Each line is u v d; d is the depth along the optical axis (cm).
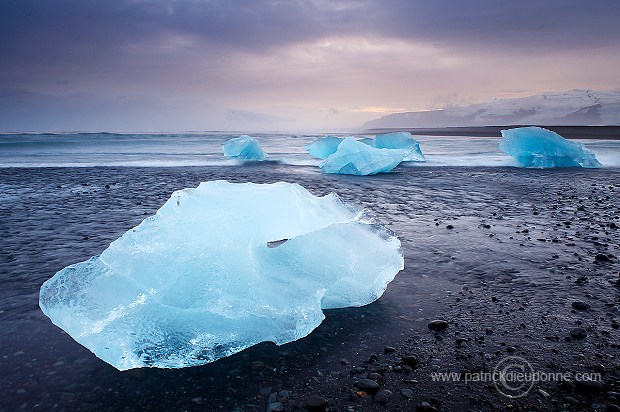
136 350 181
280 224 265
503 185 795
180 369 182
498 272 300
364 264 261
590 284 276
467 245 369
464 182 844
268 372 179
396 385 168
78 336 182
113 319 188
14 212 522
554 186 779
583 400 157
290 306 208
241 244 222
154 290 198
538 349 195
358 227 295
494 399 159
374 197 648
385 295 261
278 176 944
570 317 228
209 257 210
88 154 1522
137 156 1461
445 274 297
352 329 218
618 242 379
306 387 168
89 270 210
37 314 235
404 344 202
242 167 1155
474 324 221
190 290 198
